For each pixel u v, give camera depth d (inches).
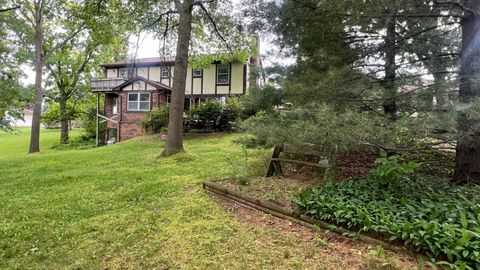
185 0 326.6
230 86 739.4
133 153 379.6
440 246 89.5
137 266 101.4
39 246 119.2
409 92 155.6
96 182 224.1
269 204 140.6
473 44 147.4
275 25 204.8
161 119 585.6
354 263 94.4
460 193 135.6
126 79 725.9
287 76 209.9
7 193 201.9
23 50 508.1
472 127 123.1
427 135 124.8
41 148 798.5
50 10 567.2
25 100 426.9
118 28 407.5
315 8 175.9
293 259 99.3
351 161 222.5
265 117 195.8
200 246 112.1
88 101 906.7
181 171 246.2
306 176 199.2
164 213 148.5
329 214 119.8
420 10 151.3
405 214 111.7
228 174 219.8
